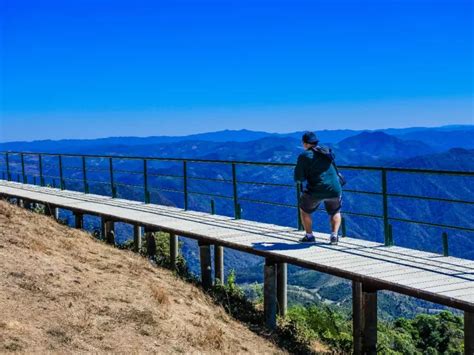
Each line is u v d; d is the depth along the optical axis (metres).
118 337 6.54
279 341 9.52
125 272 9.46
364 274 9.05
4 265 7.62
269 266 10.89
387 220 11.05
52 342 5.86
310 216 11.34
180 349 6.80
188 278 12.84
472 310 7.41
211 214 15.92
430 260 9.98
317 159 10.86
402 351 14.84
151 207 17.55
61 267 8.34
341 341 11.22
